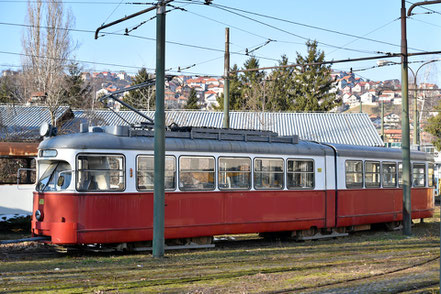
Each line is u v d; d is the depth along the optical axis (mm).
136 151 14625
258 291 9664
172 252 14992
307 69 66000
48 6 47656
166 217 14875
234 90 65500
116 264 12609
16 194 19031
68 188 13805
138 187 14578
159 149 13773
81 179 13883
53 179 14312
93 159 14062
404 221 20172
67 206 13703
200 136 15930
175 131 15945
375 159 20578
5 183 19688
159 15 13906
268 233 19234
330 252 15328
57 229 13656
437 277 11219
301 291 9781
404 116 20125
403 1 19672
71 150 13945
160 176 13781
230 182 16188
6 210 18781
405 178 20172
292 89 67125
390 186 21312
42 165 14719
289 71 67875
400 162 21922
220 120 40250
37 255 14195
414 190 22953
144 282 10398
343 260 13734
